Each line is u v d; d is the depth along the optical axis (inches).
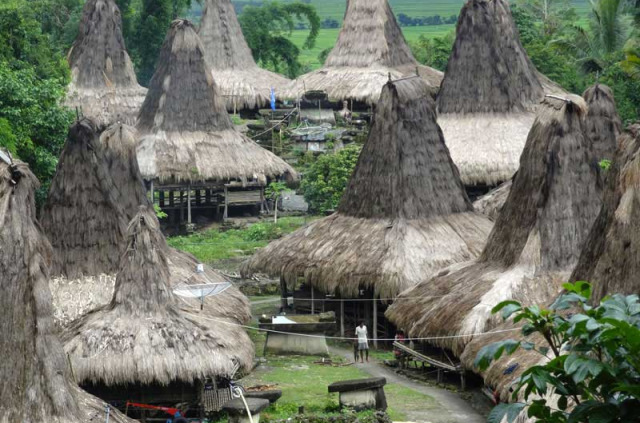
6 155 2527.1
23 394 2364.7
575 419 1341.0
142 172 5915.4
